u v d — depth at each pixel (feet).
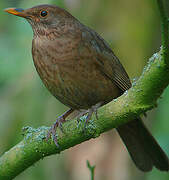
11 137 36.17
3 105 36.63
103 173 37.01
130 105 22.65
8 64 37.37
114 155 37.22
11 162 25.58
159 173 36.94
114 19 38.60
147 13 38.83
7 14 40.98
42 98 36.76
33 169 36.81
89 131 24.25
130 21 38.58
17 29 38.78
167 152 36.04
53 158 37.19
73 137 24.71
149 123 39.42
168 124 36.63
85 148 37.55
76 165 37.17
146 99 22.09
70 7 38.32
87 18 38.65
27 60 37.32
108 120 23.72
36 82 36.91
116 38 38.29
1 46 38.06
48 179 36.83
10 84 37.24
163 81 20.99
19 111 36.47
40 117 36.37
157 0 18.37
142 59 37.96
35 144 25.18
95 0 38.81
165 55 19.92
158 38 39.19
